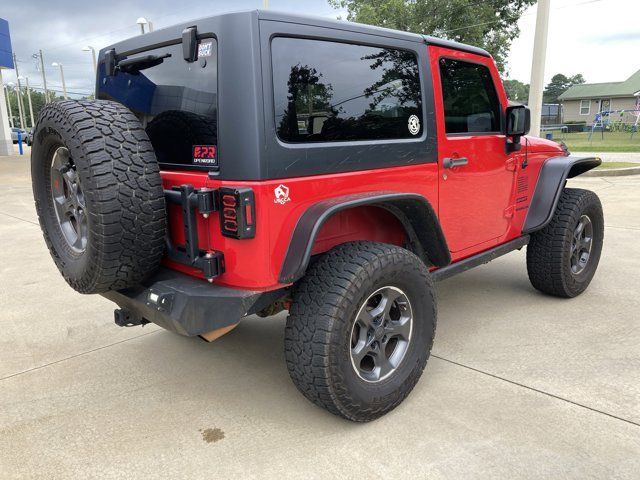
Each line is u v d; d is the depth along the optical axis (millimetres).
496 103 3637
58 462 2428
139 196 2277
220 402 2918
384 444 2471
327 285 2348
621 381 2955
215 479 2287
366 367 2693
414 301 2688
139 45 2740
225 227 2238
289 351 2406
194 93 2393
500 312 4055
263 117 2178
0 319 4242
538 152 4082
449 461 2328
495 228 3693
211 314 2275
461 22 20516
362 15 20609
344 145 2508
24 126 69875
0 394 3059
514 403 2768
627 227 6781
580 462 2285
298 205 2330
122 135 2279
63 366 3404
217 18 2217
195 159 2430
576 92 55875
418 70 2959
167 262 2689
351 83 2576
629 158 15992
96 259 2297
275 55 2248
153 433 2637
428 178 3014
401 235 3133
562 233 3949
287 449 2471
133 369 3340
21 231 7742
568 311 4035
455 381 3020
